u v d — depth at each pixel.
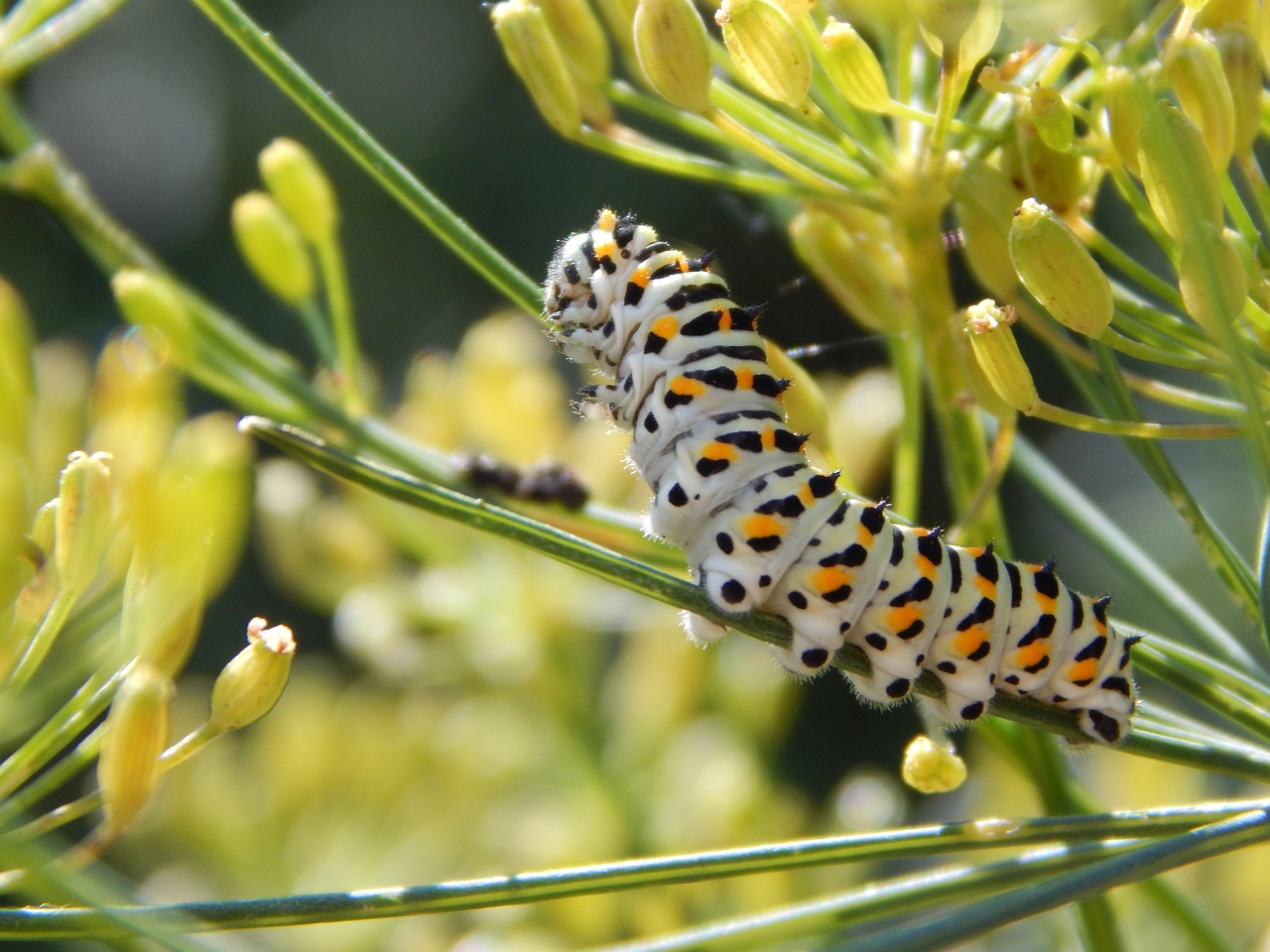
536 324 0.21
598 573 0.16
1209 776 0.21
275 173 0.18
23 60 0.18
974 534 0.17
